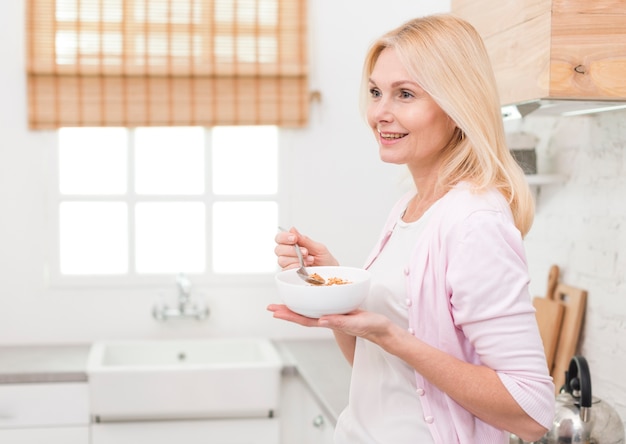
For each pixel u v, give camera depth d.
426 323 1.32
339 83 3.30
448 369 1.23
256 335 3.34
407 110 1.32
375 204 3.36
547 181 2.28
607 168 2.08
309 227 3.34
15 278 3.20
